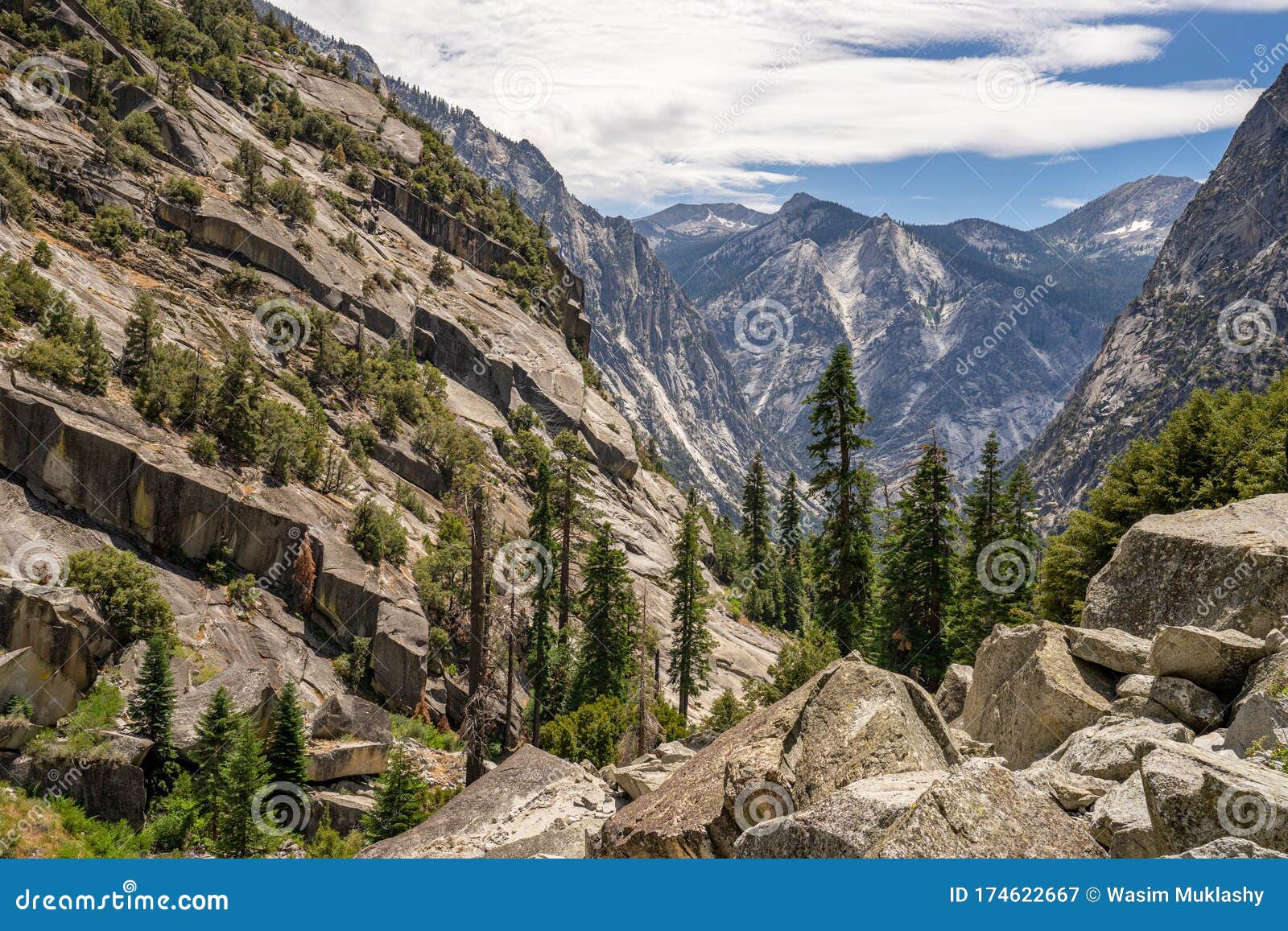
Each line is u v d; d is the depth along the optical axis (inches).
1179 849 338.3
